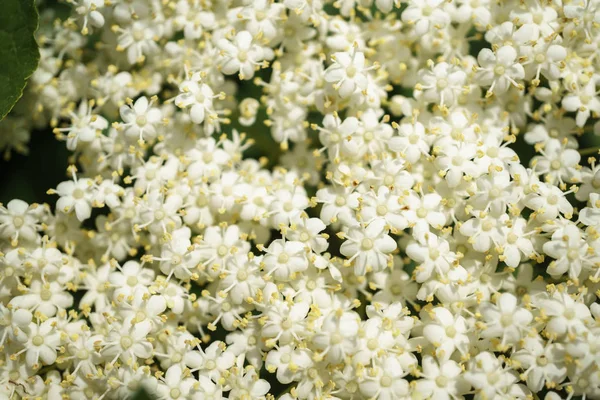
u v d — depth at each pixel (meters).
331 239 0.18
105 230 0.18
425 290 0.17
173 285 0.17
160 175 0.18
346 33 0.18
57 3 0.19
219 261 0.17
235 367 0.17
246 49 0.18
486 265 0.17
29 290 0.17
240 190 0.17
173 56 0.18
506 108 0.18
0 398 0.17
